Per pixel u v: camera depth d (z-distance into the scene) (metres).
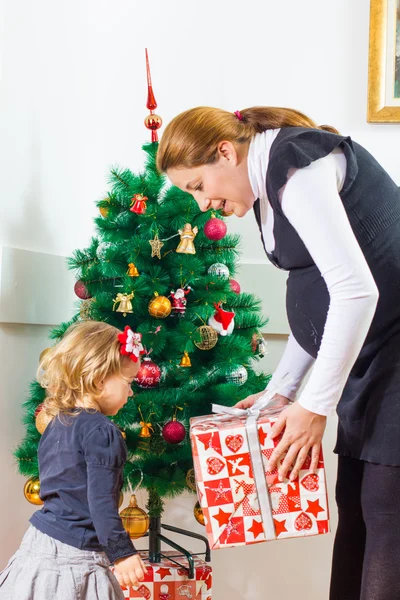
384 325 1.12
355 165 1.12
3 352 1.83
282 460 1.15
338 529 1.33
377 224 1.12
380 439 1.09
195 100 2.16
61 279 2.08
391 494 1.08
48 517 1.34
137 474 1.65
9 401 1.85
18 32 1.92
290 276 1.26
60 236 2.09
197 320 1.72
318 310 1.19
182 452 1.65
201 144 1.19
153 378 1.60
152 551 1.72
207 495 1.16
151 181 1.70
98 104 2.23
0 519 1.81
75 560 1.30
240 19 2.14
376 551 1.09
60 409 1.42
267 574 2.06
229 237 1.79
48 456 1.40
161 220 1.68
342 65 2.09
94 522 1.30
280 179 1.06
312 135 1.10
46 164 2.03
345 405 1.18
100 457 1.33
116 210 1.72
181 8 2.18
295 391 1.42
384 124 2.06
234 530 1.15
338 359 1.05
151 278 1.65
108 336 1.48
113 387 1.46
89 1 2.25
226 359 1.68
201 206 1.27
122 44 2.21
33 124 1.97
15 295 1.84
